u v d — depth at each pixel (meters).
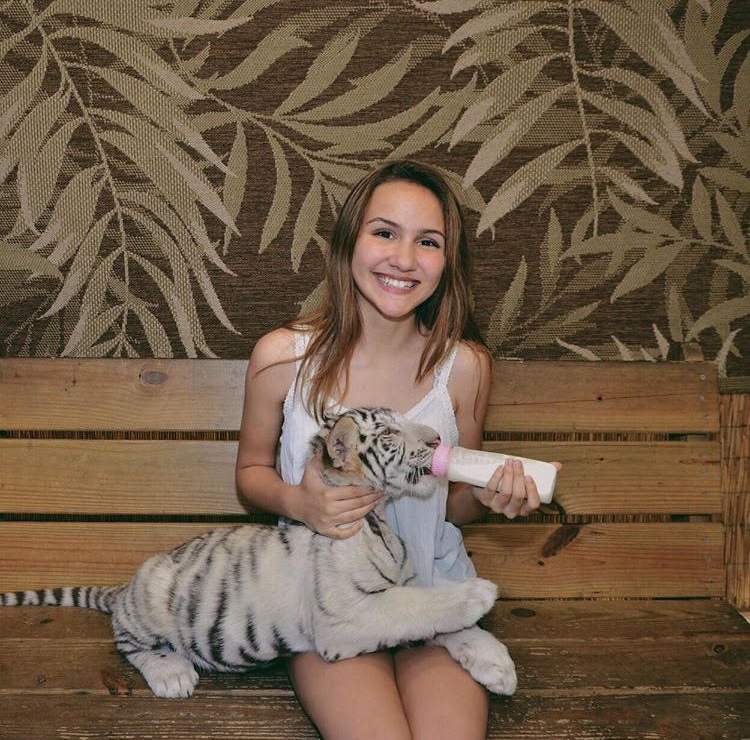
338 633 1.42
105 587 1.82
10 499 1.84
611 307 2.01
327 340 1.62
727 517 2.09
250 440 1.72
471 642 1.47
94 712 1.43
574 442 1.91
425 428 1.49
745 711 1.46
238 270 1.94
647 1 1.89
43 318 1.94
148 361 1.85
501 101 1.90
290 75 1.87
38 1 1.82
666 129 1.94
